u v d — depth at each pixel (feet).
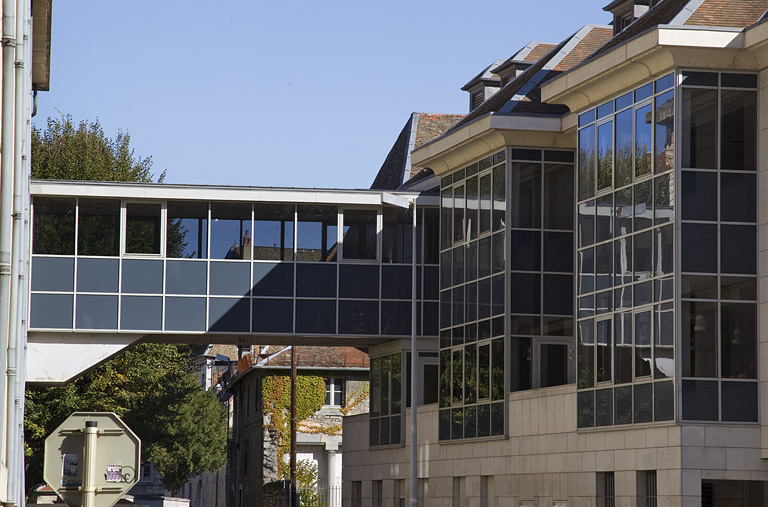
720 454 79.05
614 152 89.61
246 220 125.90
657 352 81.92
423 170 148.25
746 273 81.46
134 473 29.43
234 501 213.87
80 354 122.42
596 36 122.83
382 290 127.95
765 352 79.97
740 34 81.15
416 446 114.01
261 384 188.34
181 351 160.15
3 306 34.73
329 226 127.75
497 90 139.44
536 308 106.73
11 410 40.96
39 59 92.32
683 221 80.89
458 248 116.78
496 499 105.91
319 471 188.34
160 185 123.44
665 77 83.15
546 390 97.76
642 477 83.66
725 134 82.12
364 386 191.11
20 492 48.85
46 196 121.70
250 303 125.08
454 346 116.26
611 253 89.10
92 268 122.11
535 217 107.34
